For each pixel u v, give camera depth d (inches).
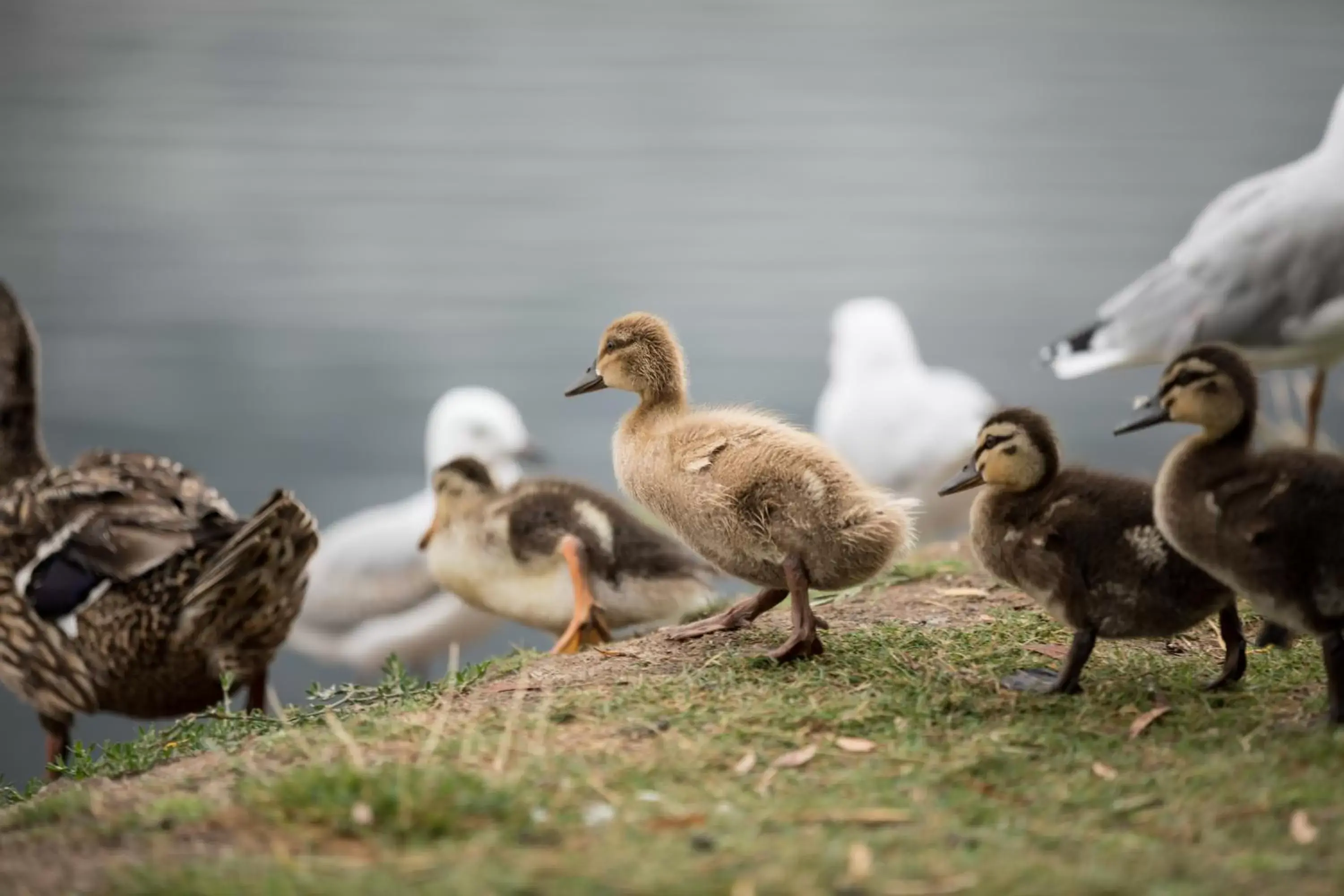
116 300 1485.0
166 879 237.1
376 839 252.4
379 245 1681.8
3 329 475.5
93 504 410.3
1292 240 551.5
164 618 403.5
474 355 1375.5
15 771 738.2
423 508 655.1
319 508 1090.1
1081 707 315.6
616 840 248.2
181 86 2401.6
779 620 404.2
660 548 465.7
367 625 645.9
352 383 1307.8
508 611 490.6
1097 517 322.3
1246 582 298.8
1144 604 320.2
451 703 331.0
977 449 337.1
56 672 418.6
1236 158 1930.4
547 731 303.0
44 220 1731.1
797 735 296.8
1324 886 230.1
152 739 354.6
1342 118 560.7
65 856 255.3
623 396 1289.4
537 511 468.4
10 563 413.7
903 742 294.0
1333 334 548.1
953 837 249.1
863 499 349.7
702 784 275.6
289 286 1547.7
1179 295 575.2
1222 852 244.5
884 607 414.3
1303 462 295.6
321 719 340.2
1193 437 310.2
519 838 250.8
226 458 1163.9
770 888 228.4
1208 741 295.1
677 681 332.2
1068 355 604.7
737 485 356.2
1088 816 259.8
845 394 694.5
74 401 1248.2
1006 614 395.9
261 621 409.7
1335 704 295.7
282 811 262.1
